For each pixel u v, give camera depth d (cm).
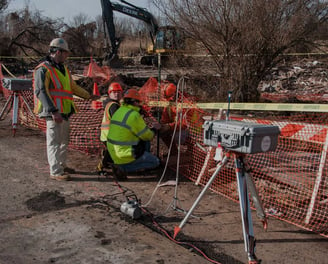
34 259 317
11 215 406
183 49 1173
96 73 1475
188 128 571
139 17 1966
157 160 519
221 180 524
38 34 3200
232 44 1088
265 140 303
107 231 374
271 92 1491
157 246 347
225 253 340
